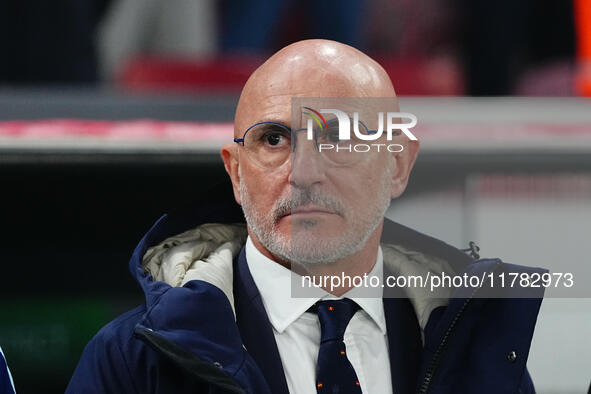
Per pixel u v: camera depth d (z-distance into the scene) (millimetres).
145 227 6488
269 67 3963
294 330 4148
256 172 3924
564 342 5383
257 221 3973
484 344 4277
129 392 3936
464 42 14844
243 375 3822
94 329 6492
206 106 8062
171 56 13961
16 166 6055
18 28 10000
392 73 11883
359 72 3949
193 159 6215
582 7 14562
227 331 3930
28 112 7402
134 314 4203
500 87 14609
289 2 14289
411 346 4363
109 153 6137
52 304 6488
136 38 13836
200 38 14164
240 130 3996
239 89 11469
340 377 3988
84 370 4055
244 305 4227
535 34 14992
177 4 14008
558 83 13461
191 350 3754
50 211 6312
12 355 6344
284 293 4164
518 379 4199
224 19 14344
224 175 6293
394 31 14938
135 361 3955
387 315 4359
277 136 3914
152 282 4078
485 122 7430
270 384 4027
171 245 4441
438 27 15000
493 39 14492
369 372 4141
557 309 5422
